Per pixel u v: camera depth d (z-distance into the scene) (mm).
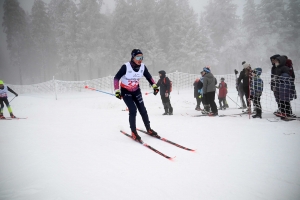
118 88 3441
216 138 3367
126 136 3822
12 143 3410
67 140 3553
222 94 7965
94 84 23922
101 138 3678
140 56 3438
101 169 2213
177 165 2289
